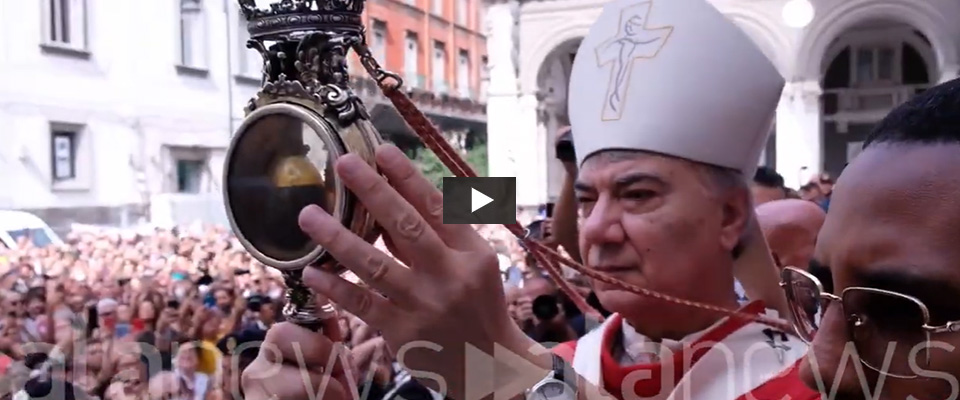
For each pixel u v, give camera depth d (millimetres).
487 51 13945
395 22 14742
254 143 776
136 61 9961
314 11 772
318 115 753
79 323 3570
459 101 16641
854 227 661
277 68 795
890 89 14086
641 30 1175
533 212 9906
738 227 1161
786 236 1647
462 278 704
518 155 13719
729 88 1135
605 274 1141
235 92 10719
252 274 4516
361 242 694
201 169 10398
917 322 631
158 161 10023
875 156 661
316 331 813
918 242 624
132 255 6254
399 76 802
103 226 8961
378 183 686
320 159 754
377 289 706
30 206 9102
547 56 13609
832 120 14414
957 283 612
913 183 628
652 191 1108
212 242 6938
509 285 2553
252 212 774
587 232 1139
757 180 2492
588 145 1173
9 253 6191
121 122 9836
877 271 639
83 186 9508
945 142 628
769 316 1190
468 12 17234
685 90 1107
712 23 1155
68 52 9445
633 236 1112
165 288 4309
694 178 1114
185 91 10273
